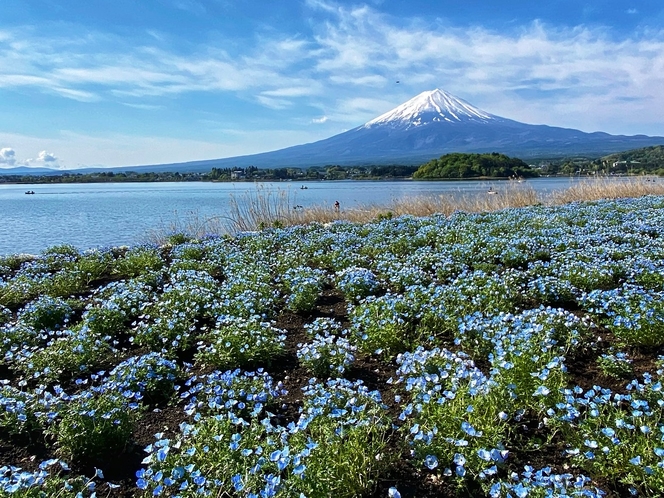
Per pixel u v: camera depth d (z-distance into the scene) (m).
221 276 9.14
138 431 3.92
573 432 3.41
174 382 4.61
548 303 6.57
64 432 3.51
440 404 3.52
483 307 6.07
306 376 4.89
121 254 11.04
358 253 10.04
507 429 3.60
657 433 3.21
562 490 2.71
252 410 3.95
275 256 9.98
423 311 5.85
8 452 3.65
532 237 10.13
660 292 6.19
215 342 5.21
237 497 2.87
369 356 5.22
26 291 7.82
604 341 5.18
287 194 18.08
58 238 19.23
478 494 3.07
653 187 21.00
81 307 7.15
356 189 48.22
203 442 3.23
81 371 4.84
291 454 3.10
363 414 3.46
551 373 3.94
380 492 3.15
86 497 3.17
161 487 2.90
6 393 4.05
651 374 4.40
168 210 30.67
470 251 8.98
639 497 2.92
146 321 6.41
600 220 12.12
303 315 6.75
